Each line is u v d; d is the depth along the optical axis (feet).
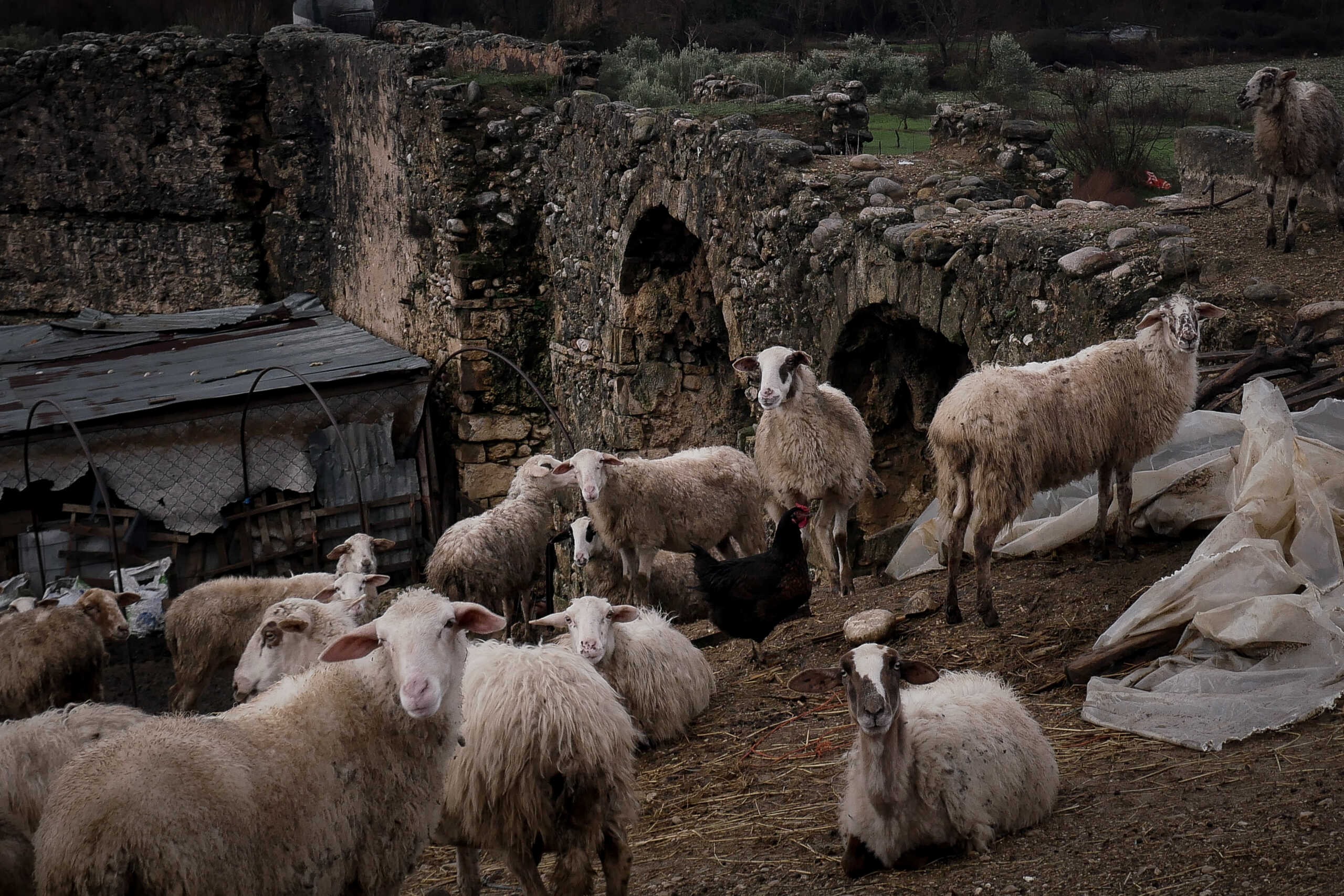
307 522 58.13
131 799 12.26
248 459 57.82
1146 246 29.30
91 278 84.02
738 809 19.31
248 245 79.41
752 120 46.62
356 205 72.33
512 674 15.90
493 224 57.88
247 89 77.82
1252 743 17.01
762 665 26.08
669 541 32.58
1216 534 21.02
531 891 16.14
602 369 51.96
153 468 56.39
